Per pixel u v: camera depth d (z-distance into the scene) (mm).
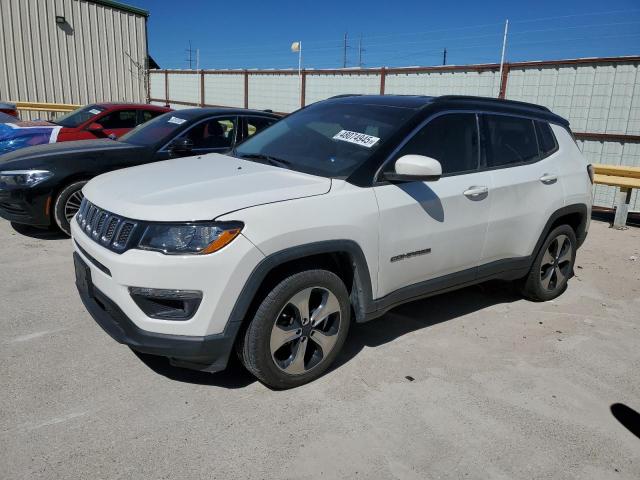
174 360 3045
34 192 5754
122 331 2963
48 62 17578
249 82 16531
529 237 4473
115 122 8875
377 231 3393
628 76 8711
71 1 17734
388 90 12523
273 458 2656
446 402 3219
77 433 2758
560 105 9609
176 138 6484
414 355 3779
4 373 3270
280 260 2982
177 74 19484
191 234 2818
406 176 3371
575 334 4289
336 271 3510
